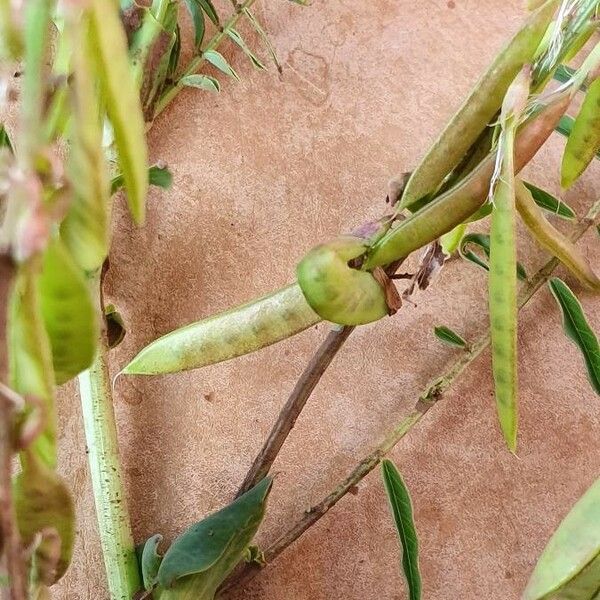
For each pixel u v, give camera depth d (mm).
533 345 234
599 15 136
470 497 228
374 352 238
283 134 248
